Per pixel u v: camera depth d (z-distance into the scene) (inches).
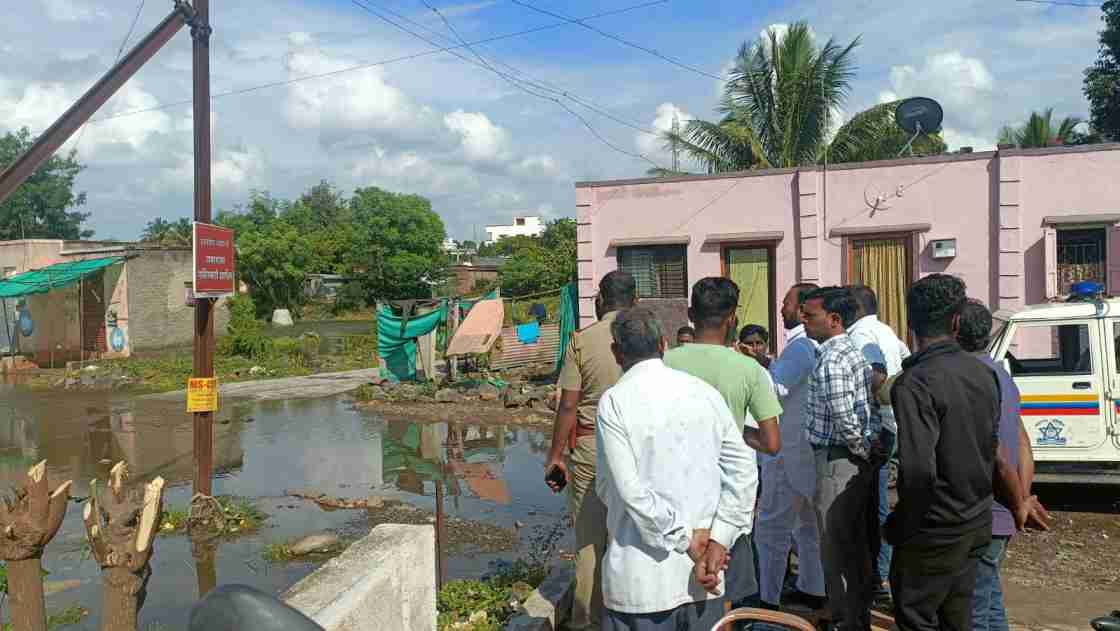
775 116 741.3
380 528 150.8
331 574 129.2
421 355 735.7
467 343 724.0
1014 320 303.9
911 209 451.5
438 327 825.5
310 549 299.0
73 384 832.3
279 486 402.3
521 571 246.7
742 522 119.6
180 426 589.3
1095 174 419.2
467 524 327.9
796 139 741.9
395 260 2267.5
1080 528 279.7
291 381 845.2
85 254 1105.4
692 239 494.6
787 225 477.1
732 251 491.5
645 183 502.6
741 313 491.5
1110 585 225.0
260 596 47.0
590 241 514.9
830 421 169.9
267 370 920.9
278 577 275.7
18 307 1039.6
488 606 204.4
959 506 123.0
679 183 495.8
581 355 163.0
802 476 182.9
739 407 149.8
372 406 651.5
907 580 128.2
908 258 455.2
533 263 2003.0
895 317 459.5
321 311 2251.5
